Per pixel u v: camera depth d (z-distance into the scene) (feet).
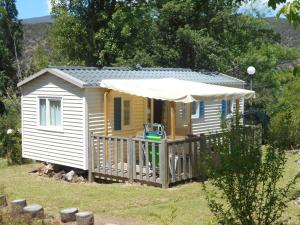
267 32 117.39
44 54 129.49
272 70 114.01
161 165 44.96
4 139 69.67
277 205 25.29
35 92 56.18
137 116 56.90
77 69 56.29
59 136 53.57
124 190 44.60
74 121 51.52
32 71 128.36
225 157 24.39
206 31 103.91
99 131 51.75
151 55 101.76
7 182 50.55
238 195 24.12
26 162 63.52
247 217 24.41
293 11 16.78
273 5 18.20
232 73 109.50
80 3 106.73
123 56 101.81
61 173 53.01
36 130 56.54
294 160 58.18
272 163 24.11
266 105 100.48
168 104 61.11
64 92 52.34
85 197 42.29
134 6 104.58
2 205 36.32
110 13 106.42
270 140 25.21
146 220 33.81
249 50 114.01
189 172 47.57
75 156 51.78
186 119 63.10
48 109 54.80
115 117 53.72
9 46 182.39
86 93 50.08
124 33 99.50
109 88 49.98
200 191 43.24
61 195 43.34
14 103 101.19
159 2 104.53
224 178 24.14
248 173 23.70
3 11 172.96
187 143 47.37
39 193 44.42
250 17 111.45
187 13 101.40
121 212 36.19
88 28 106.93
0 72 141.59
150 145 46.96
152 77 62.49
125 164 50.60
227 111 71.41
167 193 42.83
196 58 101.09
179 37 99.09
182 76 68.13
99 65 104.27
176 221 32.83
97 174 50.47
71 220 31.50
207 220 32.55
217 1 101.65
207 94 47.62
